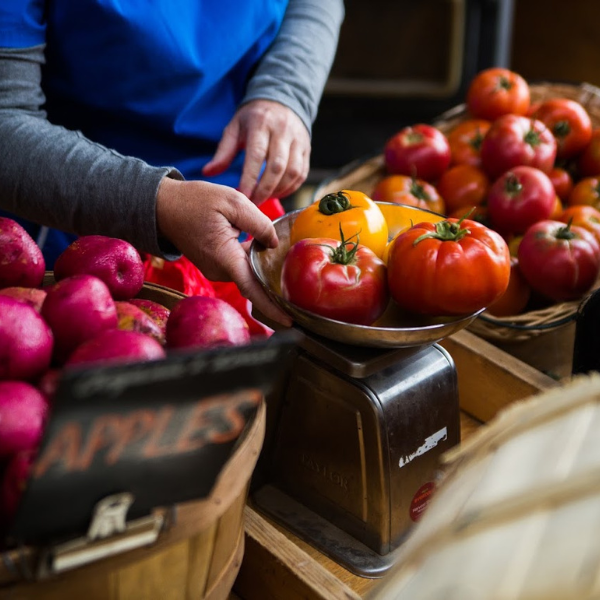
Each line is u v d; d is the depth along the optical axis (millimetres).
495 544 420
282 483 924
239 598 832
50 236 1322
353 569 844
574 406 497
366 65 2824
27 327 610
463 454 542
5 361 604
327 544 868
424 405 848
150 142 1288
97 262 754
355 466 841
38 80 1091
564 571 391
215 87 1300
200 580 621
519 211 1285
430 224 831
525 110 1549
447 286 781
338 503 875
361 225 864
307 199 2879
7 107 1032
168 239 984
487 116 1544
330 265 796
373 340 768
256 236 909
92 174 965
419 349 827
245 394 532
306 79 1307
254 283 886
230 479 585
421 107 2893
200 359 484
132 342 594
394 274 807
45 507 502
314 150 2988
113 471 510
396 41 2764
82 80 1191
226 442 546
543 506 426
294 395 870
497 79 1540
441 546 442
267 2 1292
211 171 1234
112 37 1135
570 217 1218
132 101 1221
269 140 1229
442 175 1488
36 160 979
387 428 813
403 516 862
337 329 771
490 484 463
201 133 1304
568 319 1128
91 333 653
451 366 876
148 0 1138
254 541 777
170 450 524
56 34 1133
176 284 1150
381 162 1521
